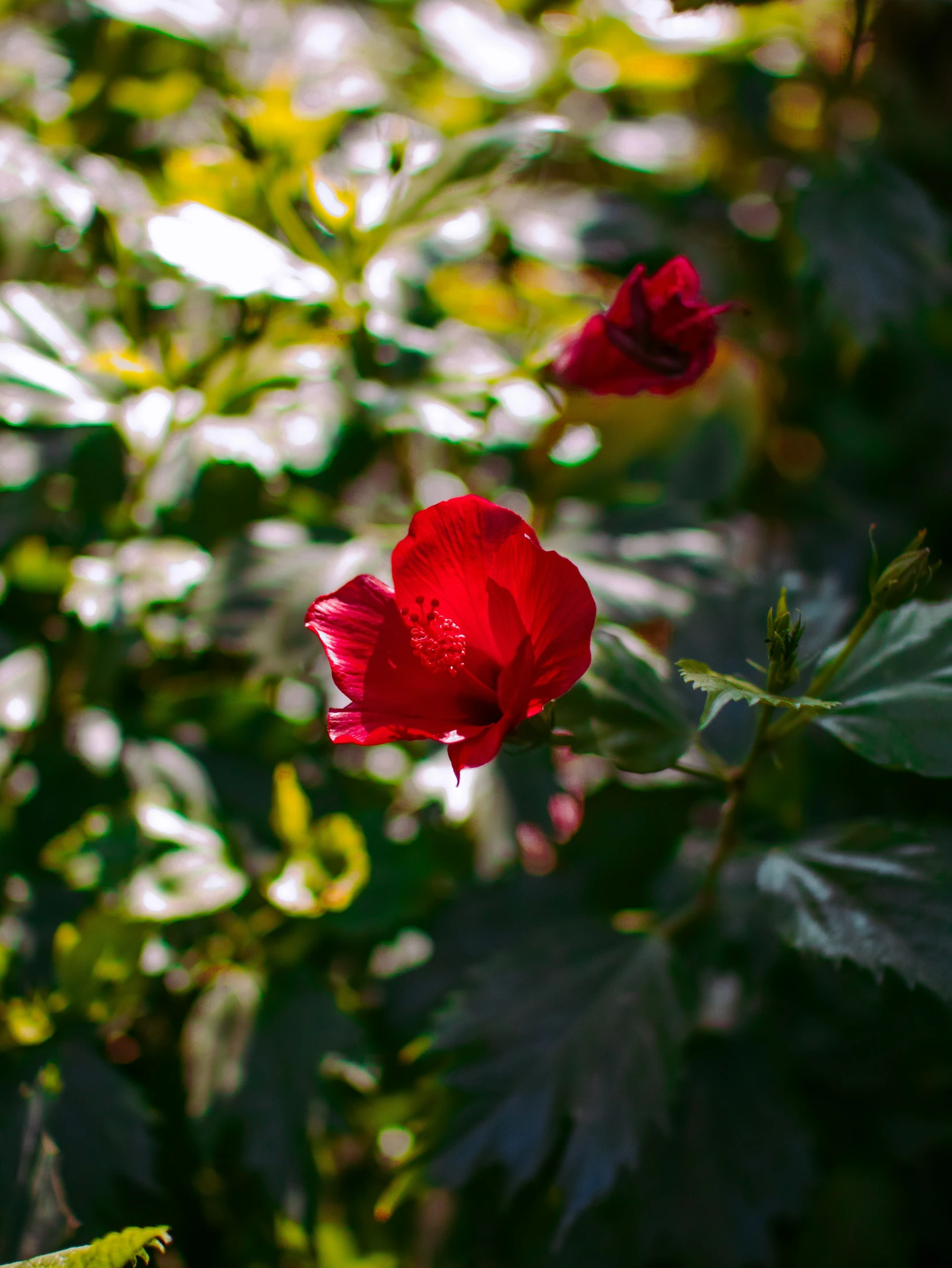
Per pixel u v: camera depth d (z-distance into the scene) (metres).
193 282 0.71
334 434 0.74
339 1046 0.68
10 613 0.77
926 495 1.00
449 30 0.84
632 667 0.61
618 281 0.94
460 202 0.70
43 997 0.67
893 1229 0.75
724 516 0.84
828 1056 0.77
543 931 0.67
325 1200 0.73
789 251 0.94
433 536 0.54
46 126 0.77
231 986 0.69
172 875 0.66
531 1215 0.73
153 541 0.73
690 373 0.64
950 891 0.59
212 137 0.79
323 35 0.84
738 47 0.85
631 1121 0.62
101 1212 0.65
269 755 0.74
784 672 0.56
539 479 0.79
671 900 0.76
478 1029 0.65
